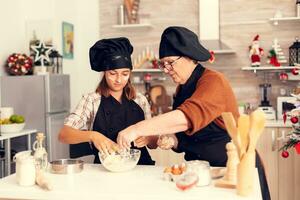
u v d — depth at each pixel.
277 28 4.46
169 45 1.75
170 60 1.77
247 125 1.39
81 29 4.89
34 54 4.20
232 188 1.47
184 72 1.79
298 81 4.39
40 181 1.54
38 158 1.73
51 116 3.85
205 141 1.85
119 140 1.59
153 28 4.74
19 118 3.62
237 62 4.55
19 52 4.28
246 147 1.38
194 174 1.48
